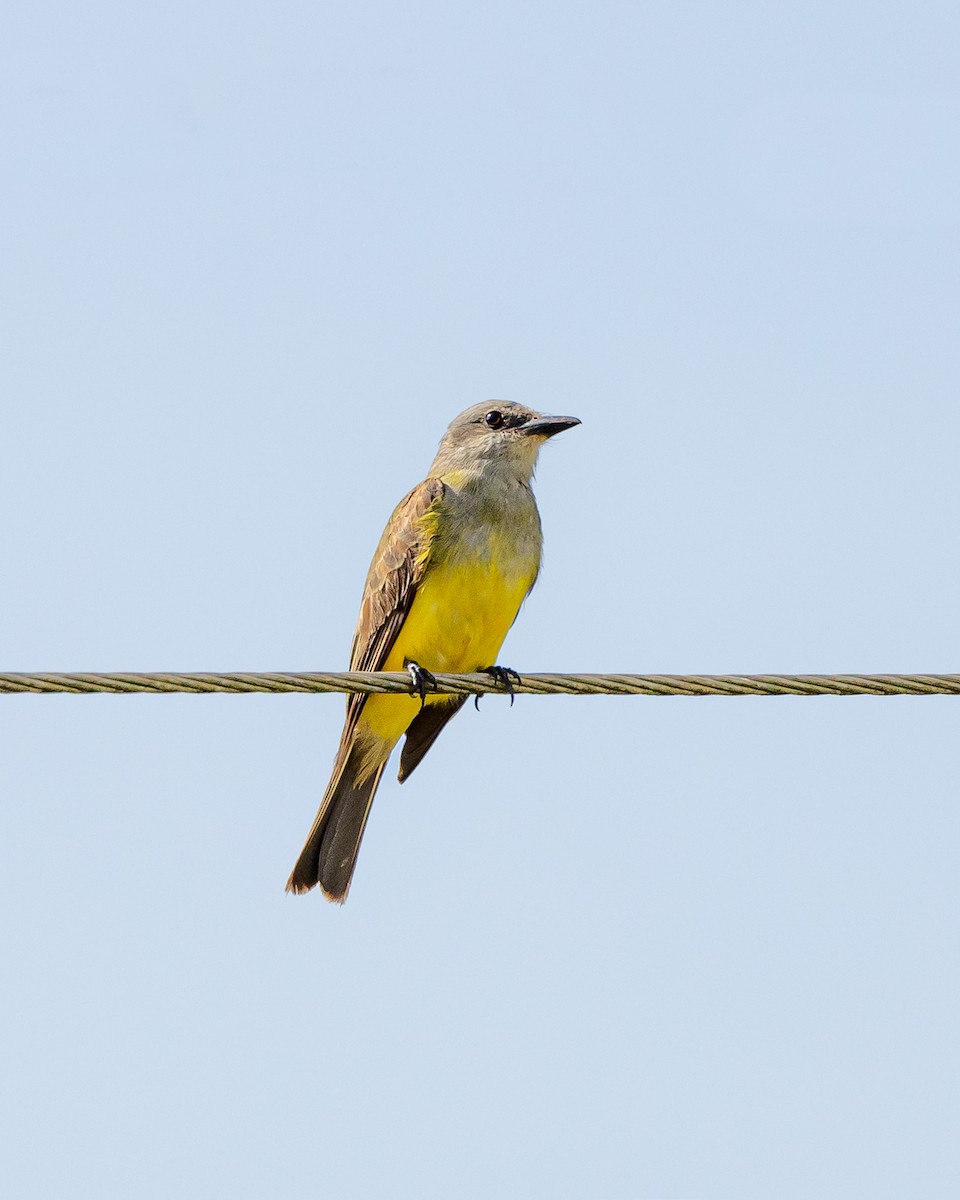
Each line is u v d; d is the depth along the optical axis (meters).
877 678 10.33
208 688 9.86
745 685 10.35
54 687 9.60
